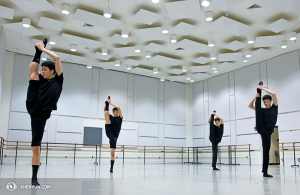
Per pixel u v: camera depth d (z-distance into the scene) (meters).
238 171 6.03
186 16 8.37
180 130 16.70
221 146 13.44
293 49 11.61
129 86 15.38
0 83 9.74
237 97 14.19
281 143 11.51
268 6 8.30
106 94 14.56
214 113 6.66
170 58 12.53
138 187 2.52
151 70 14.77
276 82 12.30
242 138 13.56
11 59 12.34
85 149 13.37
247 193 2.18
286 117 11.66
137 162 14.74
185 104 17.30
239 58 12.15
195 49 11.20
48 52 2.57
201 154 15.96
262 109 4.35
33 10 8.05
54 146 12.39
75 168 7.15
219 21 8.74
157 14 8.30
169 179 3.58
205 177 4.03
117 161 14.09
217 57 12.70
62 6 8.09
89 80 14.16
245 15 8.85
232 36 10.51
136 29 9.45
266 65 12.85
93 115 13.95
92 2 8.16
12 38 10.72
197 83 17.09
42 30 10.06
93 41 10.66
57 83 2.57
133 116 15.18
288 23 8.77
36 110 2.46
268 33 10.15
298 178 3.96
